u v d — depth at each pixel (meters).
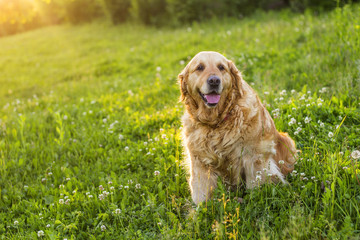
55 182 4.45
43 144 5.65
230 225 2.88
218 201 3.26
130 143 5.20
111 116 6.57
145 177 4.30
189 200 3.68
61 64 15.18
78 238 3.22
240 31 12.17
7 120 7.40
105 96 8.30
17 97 11.17
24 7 13.24
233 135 3.43
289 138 3.94
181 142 4.45
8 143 5.86
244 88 3.63
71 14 25.45
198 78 3.56
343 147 3.63
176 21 17.73
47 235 3.19
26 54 18.73
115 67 12.59
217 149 3.52
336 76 5.85
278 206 3.07
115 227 3.28
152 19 19.33
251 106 3.48
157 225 3.21
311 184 3.17
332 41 7.63
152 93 7.66
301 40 9.52
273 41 9.92
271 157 3.54
